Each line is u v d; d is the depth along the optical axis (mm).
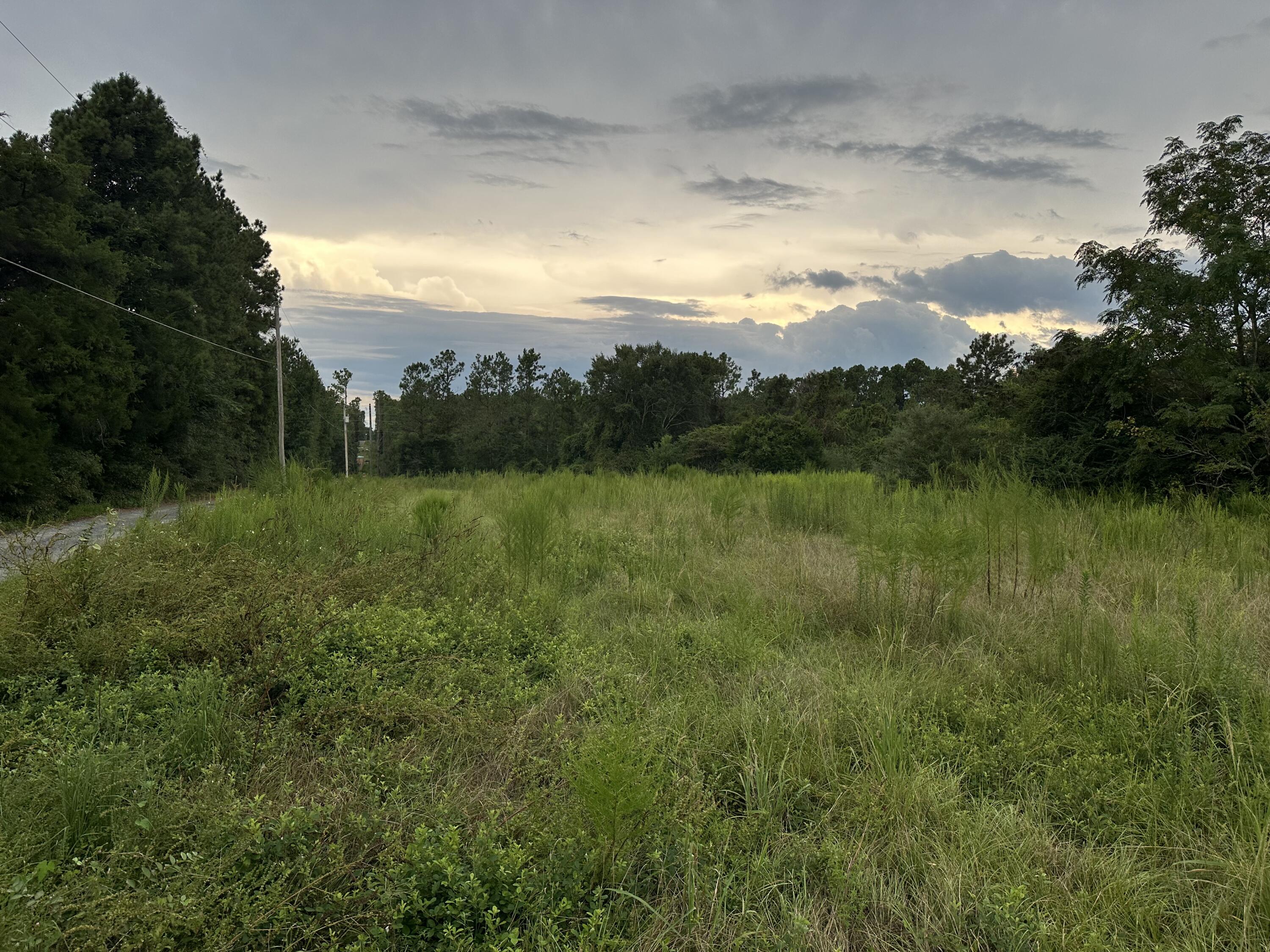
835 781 3410
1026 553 7453
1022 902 2611
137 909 2221
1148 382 13578
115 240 26344
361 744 3590
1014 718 3994
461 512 12297
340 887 2584
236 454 35906
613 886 2682
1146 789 3270
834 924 2605
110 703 3750
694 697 4246
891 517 7844
